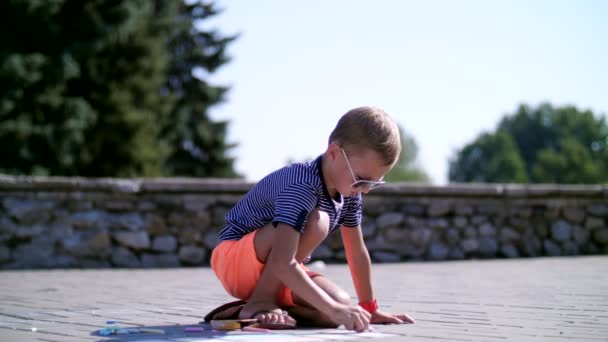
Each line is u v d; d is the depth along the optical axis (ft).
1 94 66.23
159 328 9.36
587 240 32.22
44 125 70.64
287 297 9.66
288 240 8.74
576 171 256.11
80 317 11.14
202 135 107.65
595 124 285.02
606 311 11.69
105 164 82.02
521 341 8.37
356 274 10.36
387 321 10.12
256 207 9.81
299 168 9.34
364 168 8.85
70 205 26.86
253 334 8.59
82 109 72.74
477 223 30.73
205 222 28.04
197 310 12.28
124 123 81.66
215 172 109.91
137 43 83.97
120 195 27.32
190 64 112.27
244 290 10.05
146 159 83.97
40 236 26.35
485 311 11.74
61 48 70.13
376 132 8.72
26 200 26.53
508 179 264.93
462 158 294.46
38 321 10.57
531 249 31.27
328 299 8.52
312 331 9.00
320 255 28.53
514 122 296.10
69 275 22.27
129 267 26.89
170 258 27.53
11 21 67.72
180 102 107.96
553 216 31.89
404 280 18.86
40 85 68.95
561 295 14.48
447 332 9.11
